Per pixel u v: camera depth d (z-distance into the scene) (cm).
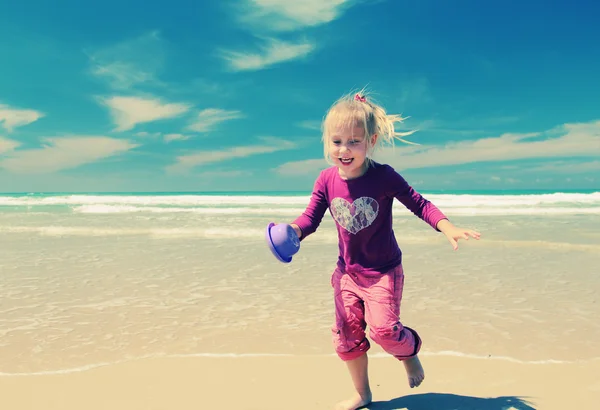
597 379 287
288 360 323
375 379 294
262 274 616
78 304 472
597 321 405
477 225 1175
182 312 443
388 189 263
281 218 1412
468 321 408
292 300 484
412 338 253
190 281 575
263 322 410
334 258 732
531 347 344
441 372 302
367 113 257
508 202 2269
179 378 295
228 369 309
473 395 269
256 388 281
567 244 834
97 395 272
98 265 679
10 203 2455
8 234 1044
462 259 711
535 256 734
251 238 962
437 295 499
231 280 580
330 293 513
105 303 475
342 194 270
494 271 621
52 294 513
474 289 524
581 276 588
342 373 302
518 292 510
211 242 909
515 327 391
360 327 261
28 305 470
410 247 828
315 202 286
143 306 464
